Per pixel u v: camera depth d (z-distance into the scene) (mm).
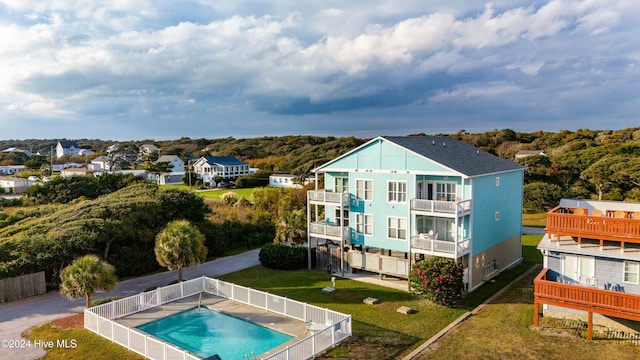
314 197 30594
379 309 22234
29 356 17438
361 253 28469
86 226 29031
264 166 113812
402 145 26719
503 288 25406
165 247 24234
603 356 16219
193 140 185625
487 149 88750
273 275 29562
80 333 19719
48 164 120938
